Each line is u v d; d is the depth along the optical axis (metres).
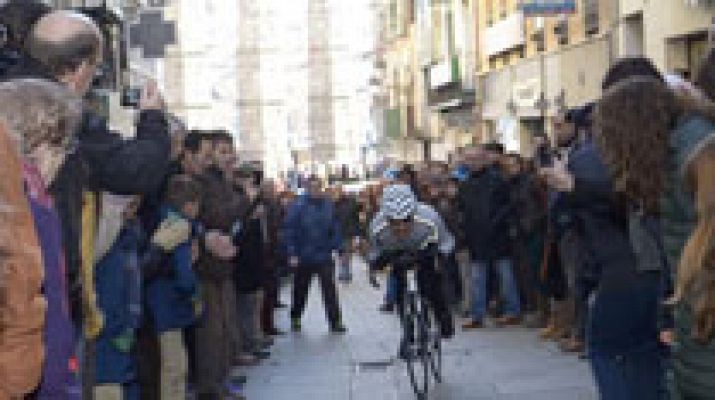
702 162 4.59
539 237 16.91
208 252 12.32
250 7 110.50
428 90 60.09
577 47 32.66
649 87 6.01
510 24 40.47
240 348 16.44
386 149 79.50
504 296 18.64
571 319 15.69
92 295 6.20
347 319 22.31
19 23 6.38
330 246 20.45
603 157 6.13
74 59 6.15
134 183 6.42
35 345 4.00
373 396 13.63
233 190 14.49
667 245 5.53
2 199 4.00
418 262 13.70
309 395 13.89
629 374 6.69
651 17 25.70
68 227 5.40
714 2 22.28
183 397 10.48
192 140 12.88
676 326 4.86
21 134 5.11
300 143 110.88
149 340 10.22
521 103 39.44
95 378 8.02
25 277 3.97
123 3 22.72
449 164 25.70
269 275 19.56
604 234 6.66
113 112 9.90
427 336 13.55
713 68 5.71
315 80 111.62
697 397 4.75
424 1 61.53
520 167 18.28
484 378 14.09
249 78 110.25
